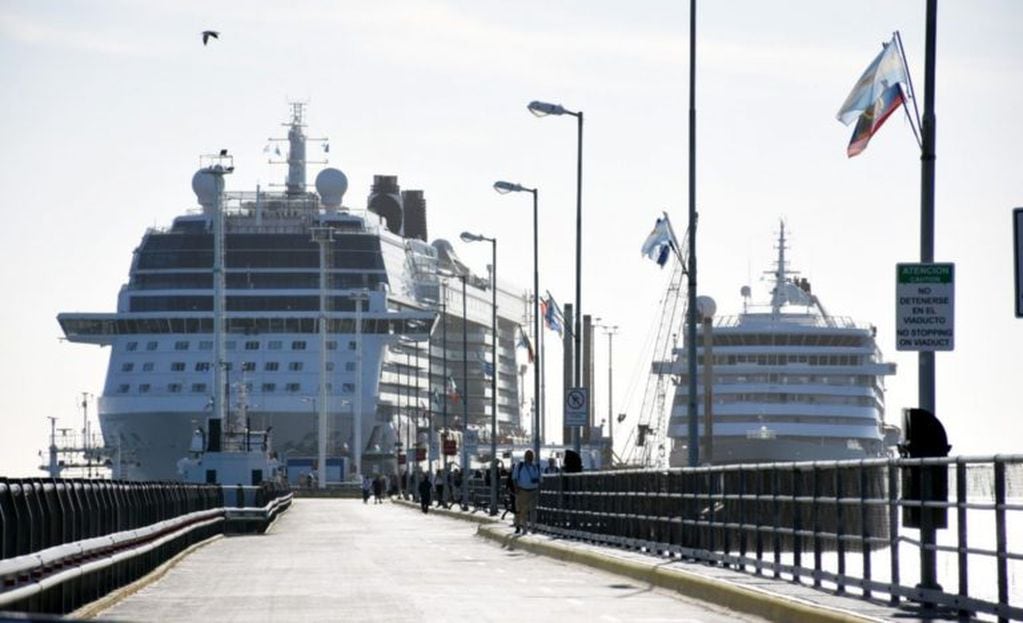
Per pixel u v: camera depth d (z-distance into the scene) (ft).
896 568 126.41
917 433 126.31
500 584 181.47
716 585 149.28
